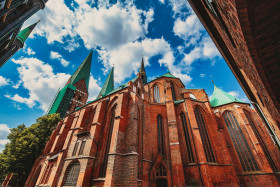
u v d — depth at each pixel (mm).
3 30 12250
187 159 25500
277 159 26844
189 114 28609
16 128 40625
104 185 19016
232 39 3760
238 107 33094
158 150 27031
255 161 27281
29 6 14398
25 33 30219
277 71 1655
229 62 8422
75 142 27750
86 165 22203
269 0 1163
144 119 28500
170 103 30359
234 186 22812
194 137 25859
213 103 38906
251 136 28797
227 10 2648
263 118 12117
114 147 21375
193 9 6949
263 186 24531
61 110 59625
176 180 22250
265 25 1437
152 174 23641
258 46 1658
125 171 20109
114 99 31312
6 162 34219
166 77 43438
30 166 36906
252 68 2598
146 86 45594
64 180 23734
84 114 32500
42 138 41031
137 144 24812
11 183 37062
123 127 24375
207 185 21312
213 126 28812
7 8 10500
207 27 7293
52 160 30688
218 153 26078
